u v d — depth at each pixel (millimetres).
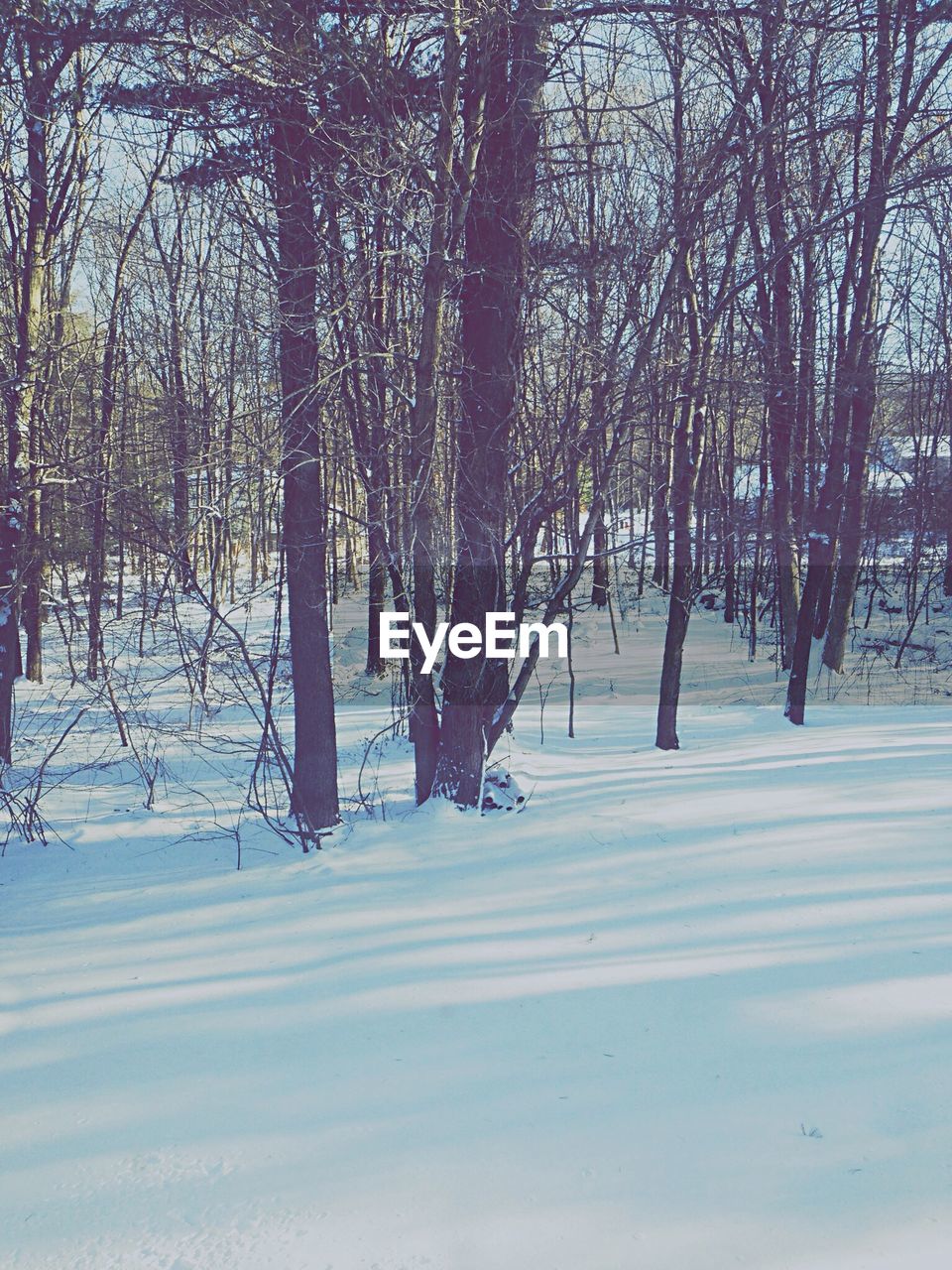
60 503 13109
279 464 8812
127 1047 5164
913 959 5465
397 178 8953
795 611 20000
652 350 9859
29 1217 3746
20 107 11266
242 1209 3695
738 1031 4820
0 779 11250
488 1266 3289
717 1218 3461
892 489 24141
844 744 13234
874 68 13539
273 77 8672
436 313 9086
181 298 15711
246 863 8500
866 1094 4176
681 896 6863
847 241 17812
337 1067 4762
